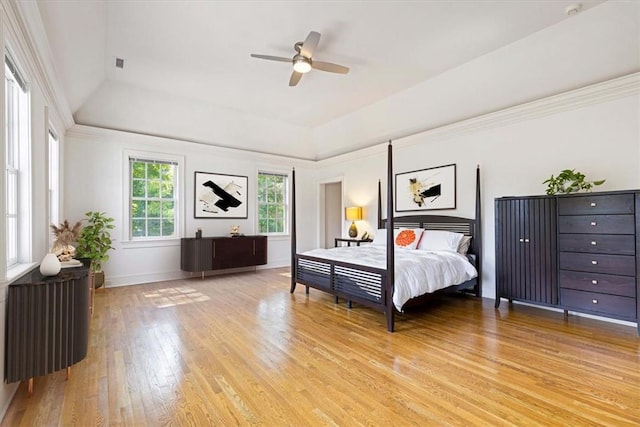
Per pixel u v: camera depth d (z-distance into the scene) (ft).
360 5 9.33
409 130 17.30
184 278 18.33
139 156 16.97
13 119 7.71
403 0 9.09
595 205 10.00
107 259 14.93
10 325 5.91
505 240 12.22
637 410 5.81
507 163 13.39
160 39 11.11
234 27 10.43
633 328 10.12
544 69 11.60
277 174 22.82
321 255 13.71
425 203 16.57
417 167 17.06
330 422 5.48
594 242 10.02
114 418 5.55
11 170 7.57
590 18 9.72
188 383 6.74
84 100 14.48
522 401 6.09
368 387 6.61
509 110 12.96
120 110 15.90
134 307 12.47
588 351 8.37
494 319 11.11
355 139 20.56
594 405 5.96
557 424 5.41
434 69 13.39
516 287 11.91
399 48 11.73
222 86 15.14
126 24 10.23
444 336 9.48
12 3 6.07
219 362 7.74
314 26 10.37
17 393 6.28
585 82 11.04
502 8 9.43
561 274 10.77
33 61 7.95
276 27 10.43
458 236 13.91
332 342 9.02
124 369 7.35
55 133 12.28
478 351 8.39
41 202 9.08
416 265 11.19
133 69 13.38
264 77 14.16
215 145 19.60
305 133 22.61
